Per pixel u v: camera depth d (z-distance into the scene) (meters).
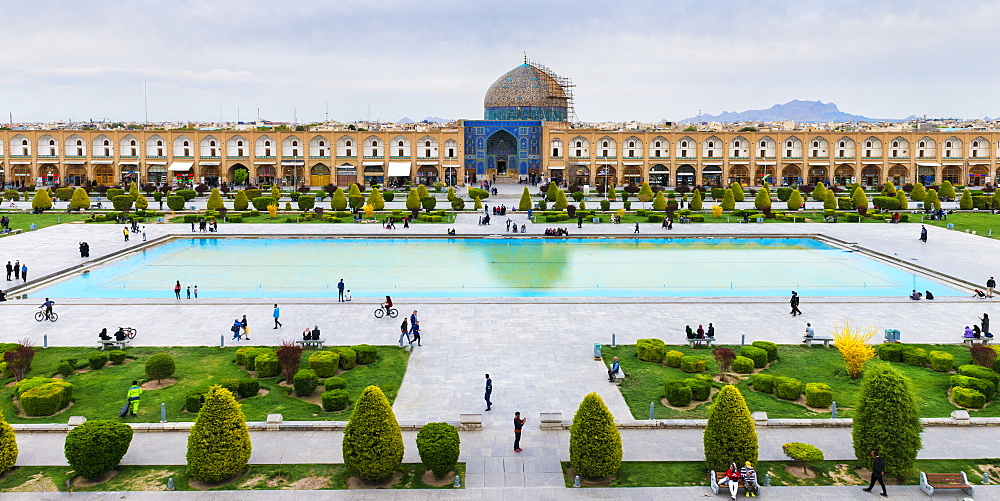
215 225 64.50
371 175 113.69
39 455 20.47
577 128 118.50
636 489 18.81
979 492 18.69
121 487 18.77
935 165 112.12
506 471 19.72
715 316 36.03
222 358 29.08
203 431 18.75
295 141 111.94
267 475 19.41
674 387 24.34
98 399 24.58
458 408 23.97
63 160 109.88
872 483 18.70
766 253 56.72
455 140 113.44
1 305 37.47
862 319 35.47
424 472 19.64
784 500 18.34
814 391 24.06
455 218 74.88
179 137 111.12
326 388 25.16
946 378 26.73
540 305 38.03
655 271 48.88
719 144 113.56
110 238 59.22
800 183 112.81
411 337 31.98
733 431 18.95
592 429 18.92
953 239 60.34
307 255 54.72
